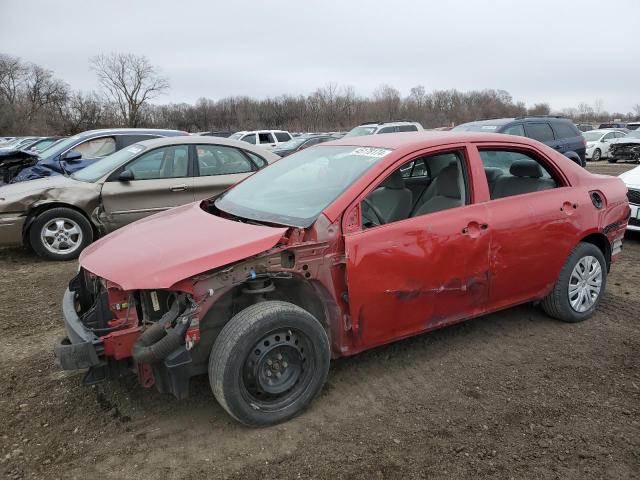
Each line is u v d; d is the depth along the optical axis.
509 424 3.19
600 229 4.61
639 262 6.61
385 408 3.38
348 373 3.83
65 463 2.89
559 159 4.56
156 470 2.83
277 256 3.17
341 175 3.76
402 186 4.05
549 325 4.63
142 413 3.36
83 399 3.52
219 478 2.76
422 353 4.12
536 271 4.24
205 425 3.22
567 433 3.10
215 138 7.95
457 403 3.42
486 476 2.75
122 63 68.44
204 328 3.22
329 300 3.38
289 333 3.17
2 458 2.93
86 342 2.89
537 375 3.77
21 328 4.75
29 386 3.69
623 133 28.09
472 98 72.12
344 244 3.33
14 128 65.00
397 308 3.56
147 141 7.73
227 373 2.96
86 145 9.63
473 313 4.01
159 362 3.04
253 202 4.00
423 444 3.01
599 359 4.01
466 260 3.80
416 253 3.56
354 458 2.90
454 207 3.92
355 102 65.31
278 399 3.20
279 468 2.83
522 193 4.36
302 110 64.25
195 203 4.42
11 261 7.15
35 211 7.05
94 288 3.40
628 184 7.49
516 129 11.55
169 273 2.91
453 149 3.97
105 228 7.20
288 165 4.49
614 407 3.36
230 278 3.05
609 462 2.84
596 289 4.75
